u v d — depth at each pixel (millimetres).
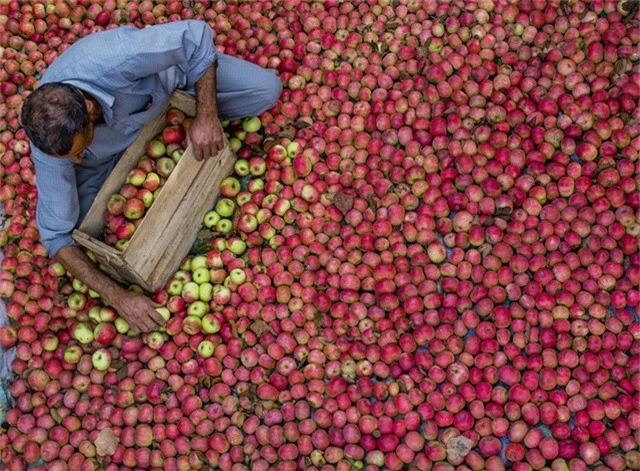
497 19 2531
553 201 2273
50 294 2359
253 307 2275
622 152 2275
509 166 2320
